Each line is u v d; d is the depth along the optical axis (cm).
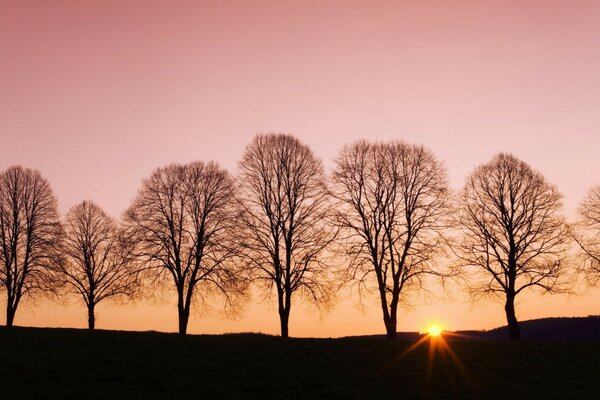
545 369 3372
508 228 5175
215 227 5319
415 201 4994
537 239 5088
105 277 6188
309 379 3042
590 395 2858
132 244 5356
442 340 4275
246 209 5091
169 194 5453
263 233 5009
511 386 3008
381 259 4897
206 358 3394
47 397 2573
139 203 5456
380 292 4872
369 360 3512
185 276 5328
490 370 3328
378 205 5012
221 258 5178
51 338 3822
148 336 4112
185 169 5525
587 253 5306
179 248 5347
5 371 2934
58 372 2978
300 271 4875
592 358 3650
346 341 4153
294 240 4947
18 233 6031
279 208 5062
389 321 4800
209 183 5469
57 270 6000
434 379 3119
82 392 2669
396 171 5072
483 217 5241
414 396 2816
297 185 5097
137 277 5381
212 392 2772
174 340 3931
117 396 2638
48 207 6159
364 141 5188
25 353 3331
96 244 6234
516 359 3616
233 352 3584
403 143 5153
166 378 2953
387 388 2938
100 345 3634
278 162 5178
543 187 5162
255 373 3119
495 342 4256
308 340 4172
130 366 3142
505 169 5269
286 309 4862
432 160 5081
